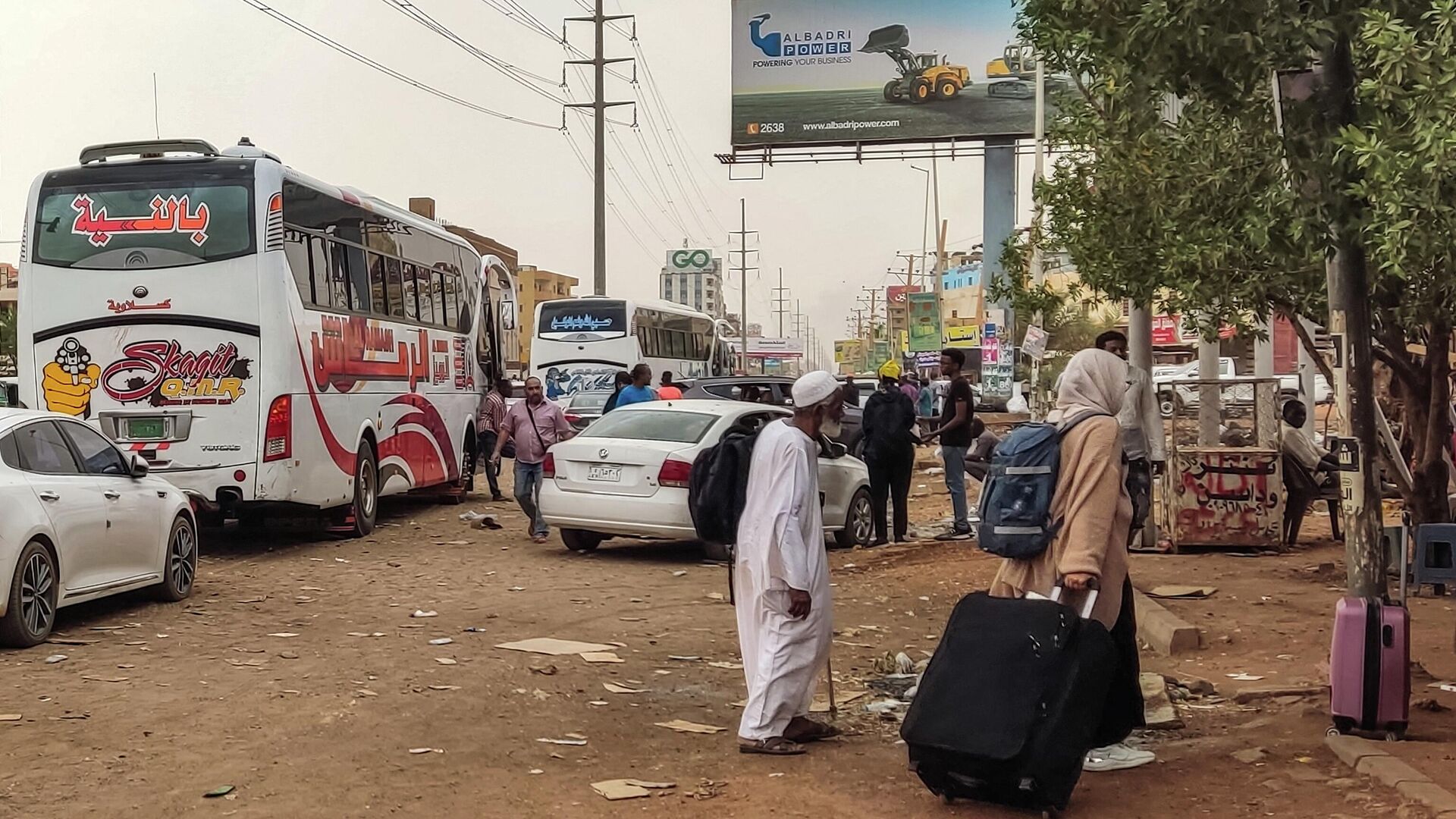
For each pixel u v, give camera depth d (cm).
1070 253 1245
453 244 2112
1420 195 634
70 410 1409
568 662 874
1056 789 532
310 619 1031
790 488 654
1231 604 1077
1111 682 572
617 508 1384
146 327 1404
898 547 1533
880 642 983
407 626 1000
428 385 1941
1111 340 1188
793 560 647
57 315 1412
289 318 1427
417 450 1872
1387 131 658
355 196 1658
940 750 541
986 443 2039
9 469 903
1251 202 963
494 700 761
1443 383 1119
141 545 1047
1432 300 996
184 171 1420
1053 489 582
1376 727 636
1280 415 1503
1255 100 907
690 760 650
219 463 1396
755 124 4600
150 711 721
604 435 1445
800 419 666
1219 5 666
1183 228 1048
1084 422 580
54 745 652
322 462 1502
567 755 656
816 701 778
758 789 597
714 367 4106
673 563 1385
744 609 672
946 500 2247
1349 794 564
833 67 4556
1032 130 4453
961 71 4500
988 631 557
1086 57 1067
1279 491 1402
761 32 4591
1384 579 686
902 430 1555
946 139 4509
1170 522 1422
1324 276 1009
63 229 1421
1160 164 1073
